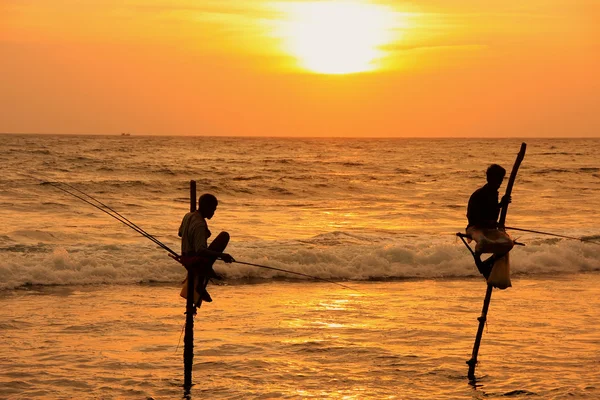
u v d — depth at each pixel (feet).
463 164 473.26
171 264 108.47
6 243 133.39
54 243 134.51
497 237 56.24
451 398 54.80
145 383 58.03
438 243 132.77
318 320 80.12
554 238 138.41
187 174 326.65
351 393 55.98
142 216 188.44
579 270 118.83
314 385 57.88
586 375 60.49
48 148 587.27
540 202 240.53
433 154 642.63
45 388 56.49
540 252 122.42
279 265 112.06
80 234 150.92
